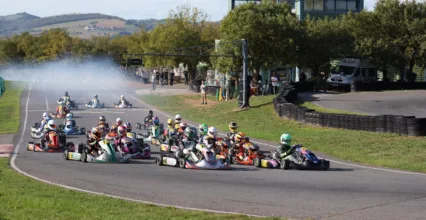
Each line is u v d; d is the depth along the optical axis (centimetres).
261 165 2556
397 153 2891
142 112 5928
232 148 2730
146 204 1569
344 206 1593
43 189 1805
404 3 7588
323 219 1434
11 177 2105
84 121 5103
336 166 2617
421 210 1538
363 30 7562
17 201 1527
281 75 8250
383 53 7369
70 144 3194
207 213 1457
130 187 1933
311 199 1700
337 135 3538
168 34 10569
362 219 1433
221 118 5181
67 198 1622
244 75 5447
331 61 7650
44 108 6275
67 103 6188
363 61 7344
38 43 16225
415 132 3228
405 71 8162
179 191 1850
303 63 7031
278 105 4778
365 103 5159
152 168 2483
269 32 6619
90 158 2714
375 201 1667
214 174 2288
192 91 8225
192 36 10612
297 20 7131
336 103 5216
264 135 3919
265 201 1669
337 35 7538
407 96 5797
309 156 2477
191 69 10856
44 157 2925
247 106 5447
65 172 2331
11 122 5019
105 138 2819
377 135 3378
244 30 6562
